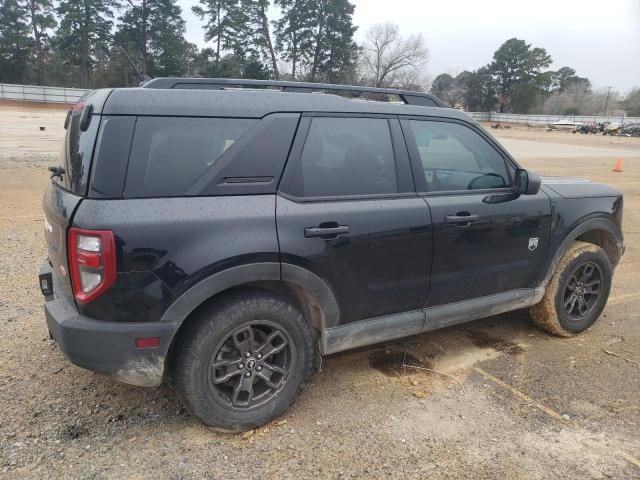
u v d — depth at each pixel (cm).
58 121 3272
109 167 247
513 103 10306
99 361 255
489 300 373
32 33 6900
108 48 6297
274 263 274
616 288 573
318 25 6931
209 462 264
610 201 433
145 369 258
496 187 372
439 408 320
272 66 6888
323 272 292
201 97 270
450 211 338
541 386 350
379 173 318
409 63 7450
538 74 10156
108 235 241
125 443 276
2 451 265
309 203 289
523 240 378
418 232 323
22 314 434
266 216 273
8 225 739
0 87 5316
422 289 335
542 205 386
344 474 258
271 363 297
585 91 11531
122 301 247
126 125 251
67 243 253
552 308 413
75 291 255
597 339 431
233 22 6469
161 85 279
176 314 255
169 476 253
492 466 268
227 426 283
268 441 283
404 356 391
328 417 307
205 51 6650
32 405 307
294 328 293
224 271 261
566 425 305
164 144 258
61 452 267
